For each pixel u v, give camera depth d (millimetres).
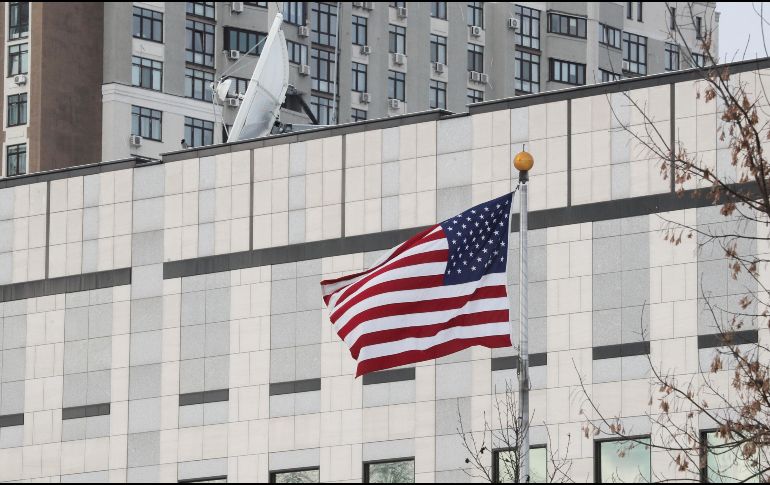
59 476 88688
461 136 81438
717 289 74812
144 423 87000
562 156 78938
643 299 76312
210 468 85000
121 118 155250
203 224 87188
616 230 77312
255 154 86438
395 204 82500
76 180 90750
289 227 85000
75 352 89250
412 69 170500
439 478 79375
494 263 60750
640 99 77625
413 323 60625
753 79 75250
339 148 84375
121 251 89000
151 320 87688
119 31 156125
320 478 82250
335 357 82688
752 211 74375
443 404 79750
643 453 74812
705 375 74250
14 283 91312
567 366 77188
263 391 84250
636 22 177875
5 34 157500
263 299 85000
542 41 174625
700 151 75938
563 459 76188
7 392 90562
